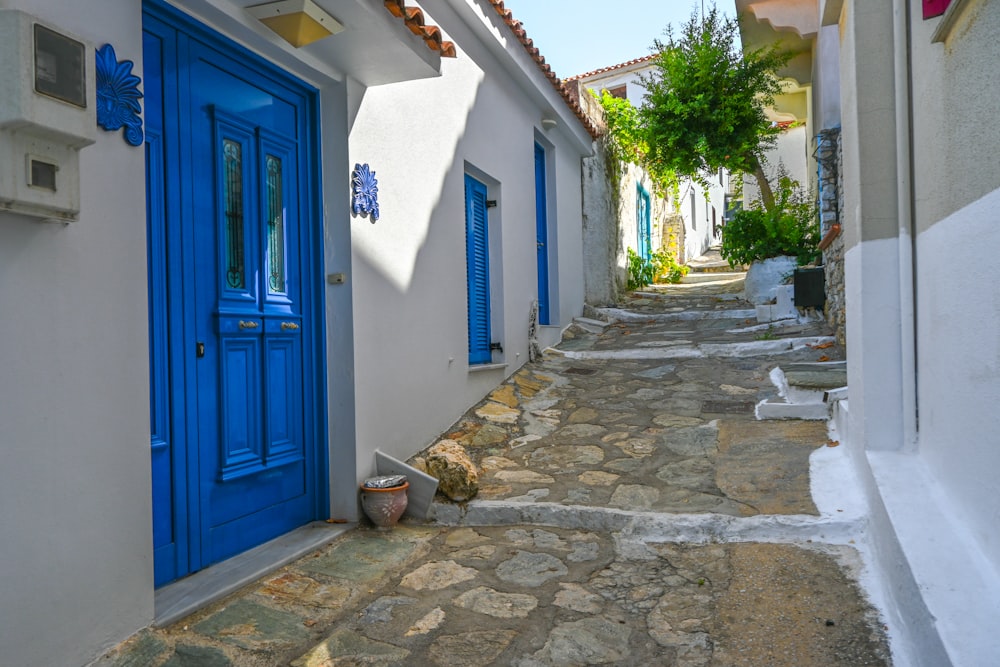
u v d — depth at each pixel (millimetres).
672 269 15992
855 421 3961
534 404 6215
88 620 2445
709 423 5309
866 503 3537
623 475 4543
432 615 3027
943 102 2805
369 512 4066
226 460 3457
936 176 2975
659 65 11227
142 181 2725
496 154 6707
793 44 10727
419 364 5031
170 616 2828
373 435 4352
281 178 3959
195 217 3303
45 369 2299
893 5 3578
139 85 2713
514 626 2914
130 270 2648
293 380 4012
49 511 2305
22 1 2250
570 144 9445
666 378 6703
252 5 3316
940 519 2773
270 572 3383
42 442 2283
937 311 3049
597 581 3309
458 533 3994
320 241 4188
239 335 3572
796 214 10336
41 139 2164
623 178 13000
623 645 2750
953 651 2029
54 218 2270
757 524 3590
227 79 3543
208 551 3363
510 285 7074
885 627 2666
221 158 3490
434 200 5328
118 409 2584
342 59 3973
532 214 7770
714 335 8320
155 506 3070
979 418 2508
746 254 10188
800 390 5336
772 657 2574
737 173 12547
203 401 3330
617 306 11633
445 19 5551
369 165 4402
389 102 4672
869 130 3641
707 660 2604
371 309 4375
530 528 4004
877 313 3629
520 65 6895
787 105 13203
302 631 2879
